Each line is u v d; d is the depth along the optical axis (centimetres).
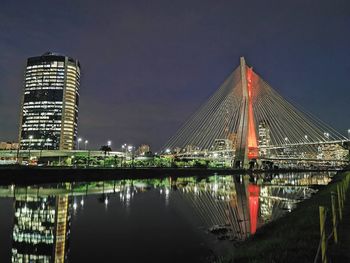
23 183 7931
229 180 10856
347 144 19338
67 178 9419
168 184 8712
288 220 2458
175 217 3538
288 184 8831
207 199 5253
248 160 17812
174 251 2194
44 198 4988
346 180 4153
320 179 11519
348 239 1536
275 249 1543
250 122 17900
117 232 2791
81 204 4450
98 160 19662
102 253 2175
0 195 5269
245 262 1501
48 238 2594
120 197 5378
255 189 7162
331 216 2073
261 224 3155
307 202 3666
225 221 3319
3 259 2089
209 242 2430
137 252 2184
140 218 3459
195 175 14238
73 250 2248
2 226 3023
